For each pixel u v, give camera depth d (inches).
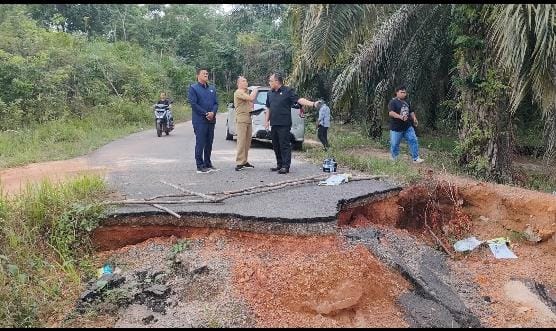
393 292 209.3
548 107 300.4
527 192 300.5
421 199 303.6
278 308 188.4
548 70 271.3
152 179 319.0
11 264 195.2
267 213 227.9
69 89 757.9
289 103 342.3
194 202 247.1
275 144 350.0
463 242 279.1
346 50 371.6
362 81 514.3
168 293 196.7
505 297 225.0
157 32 1764.3
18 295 183.5
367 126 616.4
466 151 394.6
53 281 198.1
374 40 482.0
